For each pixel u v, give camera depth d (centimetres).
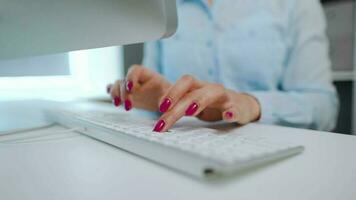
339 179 18
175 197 16
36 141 31
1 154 26
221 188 17
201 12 106
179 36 111
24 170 21
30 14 33
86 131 34
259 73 99
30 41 36
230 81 104
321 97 84
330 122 87
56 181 18
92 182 18
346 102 90
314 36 90
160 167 21
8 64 55
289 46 94
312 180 18
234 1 101
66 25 31
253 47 99
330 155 24
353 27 85
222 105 39
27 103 63
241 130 36
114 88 47
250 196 16
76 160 23
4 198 16
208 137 25
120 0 26
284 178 19
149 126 31
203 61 108
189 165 19
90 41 30
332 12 89
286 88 96
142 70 49
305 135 33
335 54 89
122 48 102
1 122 42
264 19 98
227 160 17
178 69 113
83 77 93
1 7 35
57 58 60
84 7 29
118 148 27
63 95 86
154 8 24
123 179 19
